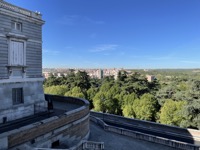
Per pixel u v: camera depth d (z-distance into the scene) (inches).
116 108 2039.9
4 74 691.4
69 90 2439.7
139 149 669.3
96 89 2532.0
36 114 794.8
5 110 690.2
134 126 1066.7
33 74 808.3
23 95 763.4
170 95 2003.0
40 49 840.9
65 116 603.5
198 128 1384.1
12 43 716.0
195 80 1856.5
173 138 904.9
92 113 1259.2
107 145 686.5
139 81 2662.4
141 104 1769.2
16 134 454.0
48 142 541.3
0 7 657.6
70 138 625.9
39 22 821.2
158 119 1721.2
